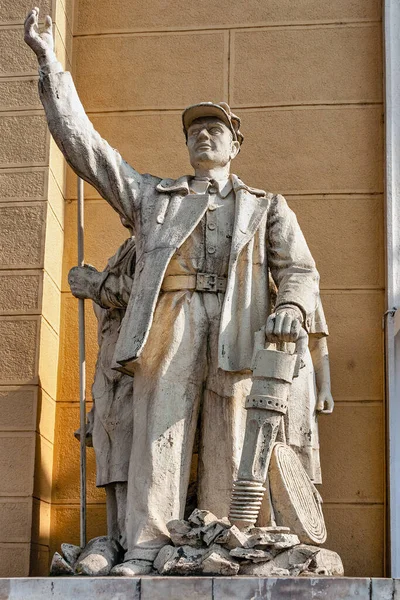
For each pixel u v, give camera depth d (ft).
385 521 28.58
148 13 33.09
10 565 27.68
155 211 25.81
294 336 23.88
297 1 32.76
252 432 23.07
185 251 25.54
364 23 32.50
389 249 30.07
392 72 31.48
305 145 31.58
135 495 24.27
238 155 31.60
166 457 24.36
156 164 31.81
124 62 32.73
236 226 25.46
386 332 29.55
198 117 26.81
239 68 32.37
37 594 21.62
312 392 26.73
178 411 24.68
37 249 29.84
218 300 25.35
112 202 26.20
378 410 29.48
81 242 28.25
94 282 27.55
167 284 25.39
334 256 30.66
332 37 32.45
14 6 31.58
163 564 22.76
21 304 29.48
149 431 24.53
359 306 30.25
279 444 24.36
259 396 23.07
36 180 30.30
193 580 21.34
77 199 29.66
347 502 28.91
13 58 31.24
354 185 31.17
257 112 31.96
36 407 28.71
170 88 32.40
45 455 29.32
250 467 22.93
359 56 32.22
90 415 27.78
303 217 31.01
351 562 28.48
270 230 25.88
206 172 26.58
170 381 24.79
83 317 27.86
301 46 32.40
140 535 23.80
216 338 25.08
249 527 22.79
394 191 30.58
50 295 30.09
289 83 32.14
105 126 32.27
